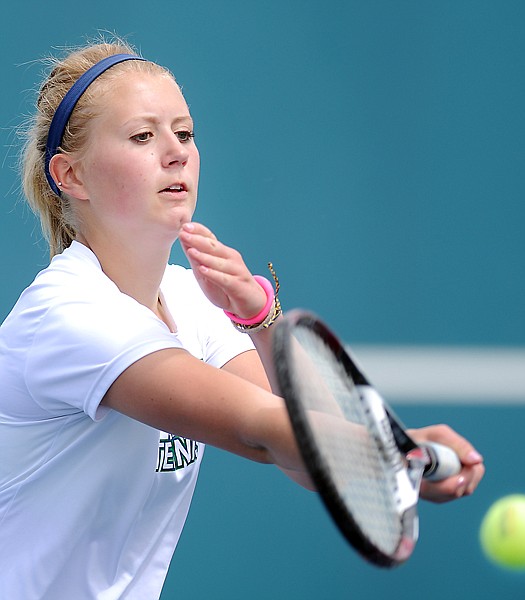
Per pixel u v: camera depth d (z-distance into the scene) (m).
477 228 20.09
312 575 17.12
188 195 8.30
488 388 18.70
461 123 20.55
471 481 6.92
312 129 20.44
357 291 19.81
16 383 7.86
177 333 9.10
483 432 18.45
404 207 20.14
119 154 8.10
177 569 17.03
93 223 8.43
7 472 8.24
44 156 8.73
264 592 17.09
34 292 7.91
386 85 20.62
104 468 8.16
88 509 8.25
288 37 20.70
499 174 20.30
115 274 8.48
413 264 19.94
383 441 6.39
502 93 20.67
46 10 20.17
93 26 20.33
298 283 19.84
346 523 5.27
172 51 20.50
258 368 9.28
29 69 19.86
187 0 20.64
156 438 8.32
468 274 19.94
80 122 8.29
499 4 20.95
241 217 20.00
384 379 18.86
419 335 19.72
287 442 6.41
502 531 16.98
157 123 8.18
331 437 5.70
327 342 6.31
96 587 8.56
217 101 20.36
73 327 7.38
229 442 6.84
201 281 7.59
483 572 17.03
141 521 8.71
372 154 20.28
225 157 20.14
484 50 20.81
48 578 8.38
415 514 6.33
